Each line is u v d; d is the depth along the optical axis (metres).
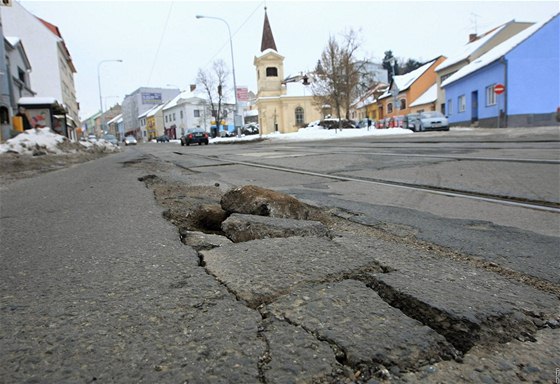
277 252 2.27
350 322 1.47
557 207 3.68
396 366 1.25
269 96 57.53
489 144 11.37
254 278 1.90
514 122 27.41
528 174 5.48
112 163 11.27
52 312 1.64
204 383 1.17
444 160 7.60
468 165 6.72
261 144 25.03
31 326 1.53
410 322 1.47
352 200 4.29
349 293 1.72
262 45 58.50
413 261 2.18
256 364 1.25
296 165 8.46
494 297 1.71
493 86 28.80
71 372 1.24
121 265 2.16
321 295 1.70
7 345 1.40
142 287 1.85
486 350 1.36
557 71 27.39
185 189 5.23
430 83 46.69
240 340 1.38
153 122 92.06
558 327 1.51
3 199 4.93
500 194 4.30
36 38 45.06
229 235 2.77
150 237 2.71
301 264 2.07
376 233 2.96
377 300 1.65
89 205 4.10
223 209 3.38
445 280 1.90
